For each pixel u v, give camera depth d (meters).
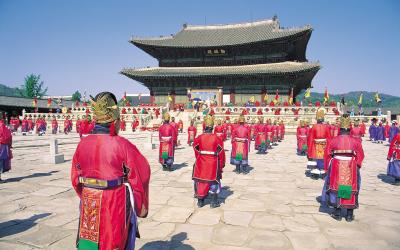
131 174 2.86
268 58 55.78
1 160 9.37
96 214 2.81
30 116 50.62
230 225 5.82
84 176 2.94
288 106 43.00
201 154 6.96
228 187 9.22
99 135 2.93
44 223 5.81
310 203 7.44
